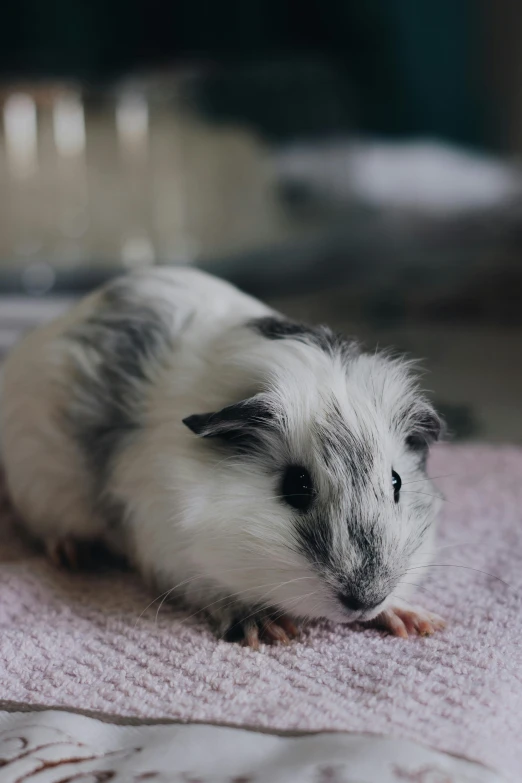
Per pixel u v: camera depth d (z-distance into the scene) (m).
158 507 0.33
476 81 1.00
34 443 0.38
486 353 0.64
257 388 0.33
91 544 0.40
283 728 0.28
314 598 0.31
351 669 0.31
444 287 0.76
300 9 0.94
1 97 0.82
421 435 0.34
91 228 0.79
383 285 0.78
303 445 0.32
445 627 0.33
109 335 0.37
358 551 0.30
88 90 0.84
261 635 0.33
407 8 0.95
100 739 0.28
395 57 0.97
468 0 0.96
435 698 0.29
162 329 0.36
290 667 0.31
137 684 0.31
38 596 0.36
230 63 0.93
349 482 0.31
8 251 0.73
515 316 0.72
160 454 0.34
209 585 0.33
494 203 0.91
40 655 0.32
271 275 0.76
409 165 0.94
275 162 0.91
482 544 0.39
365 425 0.32
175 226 0.81
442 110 1.00
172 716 0.29
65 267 0.70
